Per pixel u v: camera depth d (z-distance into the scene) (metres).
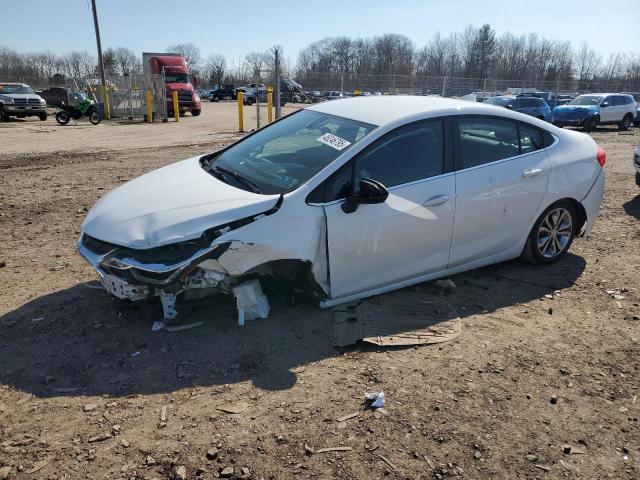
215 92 62.56
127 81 27.31
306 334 3.65
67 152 13.17
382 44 84.62
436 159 4.08
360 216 3.70
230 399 2.98
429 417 2.87
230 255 3.38
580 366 3.41
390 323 3.82
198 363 3.30
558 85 39.19
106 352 3.40
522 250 4.76
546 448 2.67
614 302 4.34
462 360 3.42
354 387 3.11
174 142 15.95
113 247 3.44
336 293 3.81
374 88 36.12
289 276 3.76
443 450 2.63
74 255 5.14
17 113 26.75
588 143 5.07
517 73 66.69
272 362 3.34
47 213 6.74
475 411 2.93
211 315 3.84
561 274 4.88
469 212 4.20
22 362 3.28
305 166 3.82
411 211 3.89
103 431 2.70
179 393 3.02
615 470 2.55
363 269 3.84
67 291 4.27
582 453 2.65
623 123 23.94
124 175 9.64
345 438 2.69
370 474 2.46
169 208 3.52
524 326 3.91
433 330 3.77
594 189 4.99
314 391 3.06
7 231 5.93
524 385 3.19
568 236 5.02
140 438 2.66
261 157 4.18
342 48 88.31
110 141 16.28
